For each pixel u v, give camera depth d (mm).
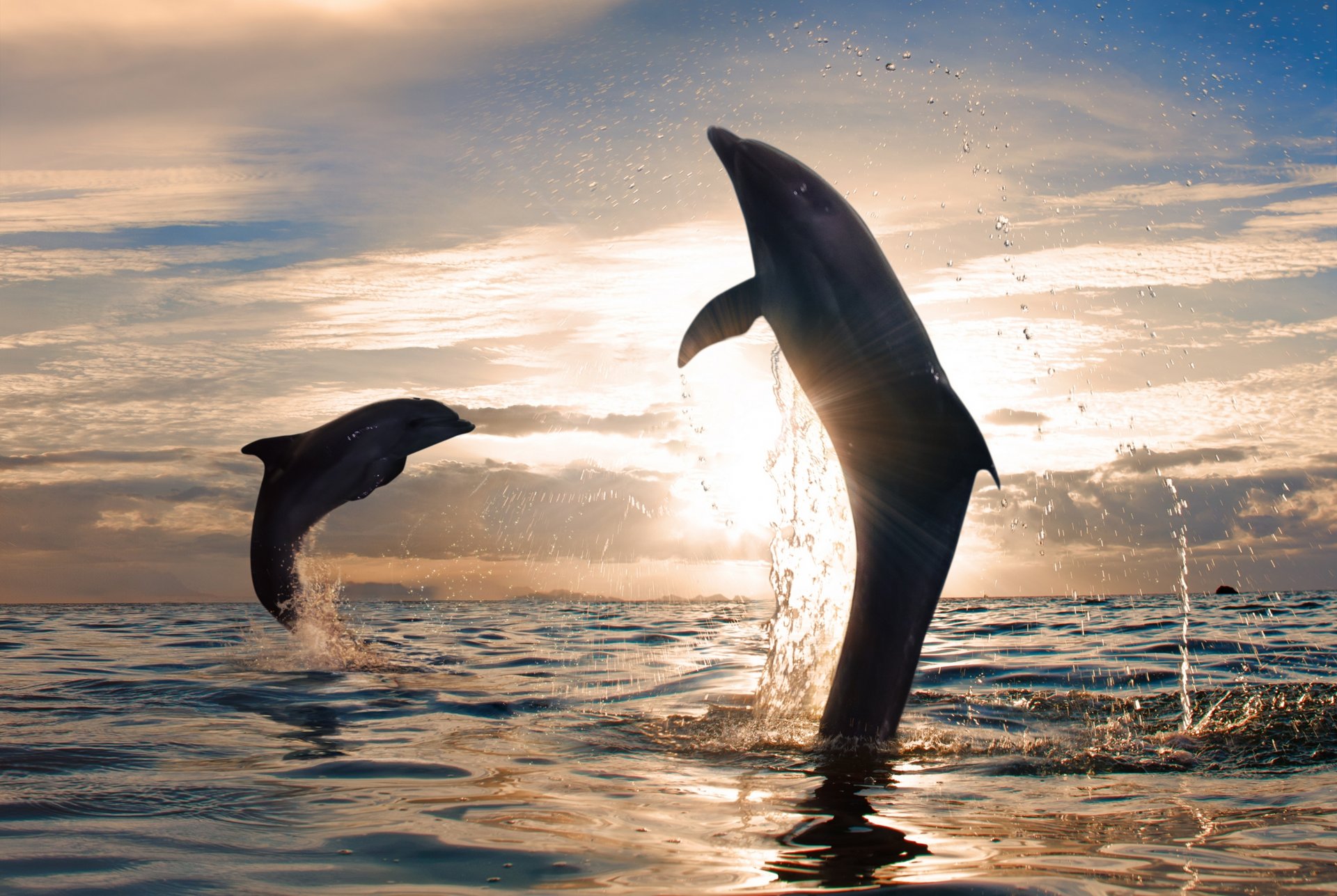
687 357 4703
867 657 4066
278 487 8016
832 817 3094
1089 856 2605
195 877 2475
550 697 6176
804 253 4223
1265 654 8367
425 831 2916
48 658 8695
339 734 4754
